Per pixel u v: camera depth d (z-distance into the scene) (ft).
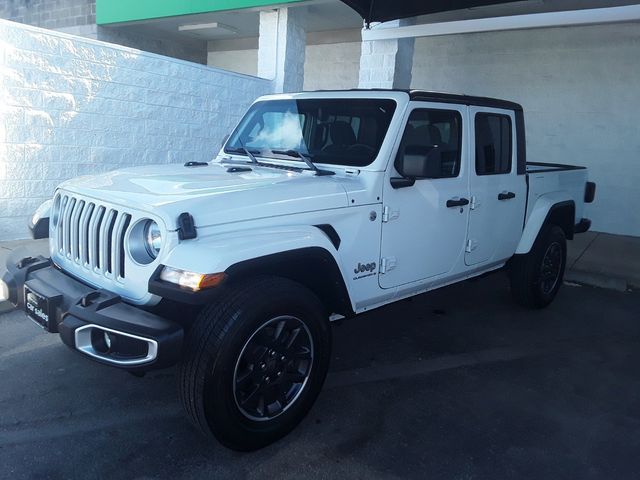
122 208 9.77
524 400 12.55
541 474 9.84
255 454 10.06
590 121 31.42
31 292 10.37
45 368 12.87
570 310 19.13
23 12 42.09
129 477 9.26
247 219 9.78
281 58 31.37
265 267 10.09
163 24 38.22
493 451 10.48
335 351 14.82
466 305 19.12
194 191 9.98
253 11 31.50
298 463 9.86
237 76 29.96
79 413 11.12
